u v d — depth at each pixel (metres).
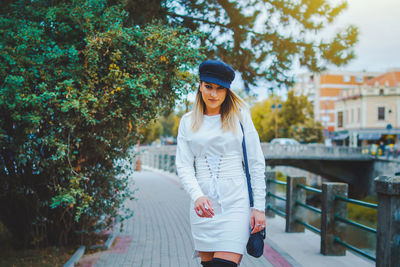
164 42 3.96
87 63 3.74
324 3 6.85
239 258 2.15
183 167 2.26
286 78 7.47
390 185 3.51
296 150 30.11
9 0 4.09
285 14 6.98
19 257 4.39
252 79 7.53
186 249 5.28
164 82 4.14
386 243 3.56
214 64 2.16
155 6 5.66
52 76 3.67
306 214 19.30
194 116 2.28
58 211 4.63
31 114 3.42
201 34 4.13
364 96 49.75
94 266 4.32
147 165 30.84
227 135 2.22
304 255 4.92
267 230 6.50
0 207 4.59
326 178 34.50
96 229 5.09
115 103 3.88
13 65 3.40
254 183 2.23
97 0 3.79
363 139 49.62
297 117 46.94
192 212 2.26
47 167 3.90
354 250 4.57
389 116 49.06
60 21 3.88
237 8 6.62
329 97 68.81
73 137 3.88
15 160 4.04
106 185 4.83
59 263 4.25
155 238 5.95
